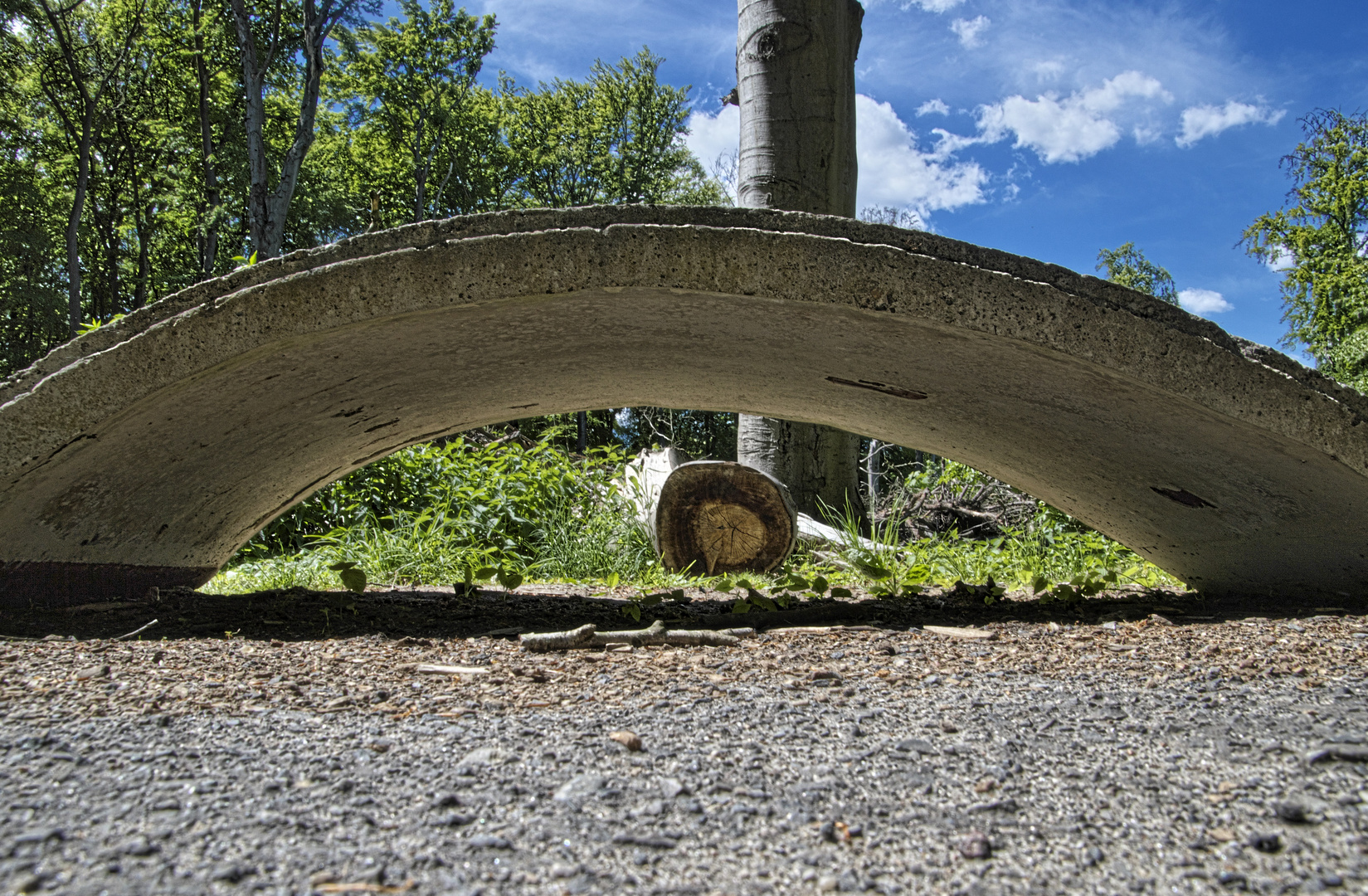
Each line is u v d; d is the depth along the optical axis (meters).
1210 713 1.91
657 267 2.53
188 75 28.14
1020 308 2.57
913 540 7.29
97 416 2.62
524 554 6.17
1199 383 2.63
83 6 25.59
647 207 2.56
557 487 6.74
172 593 3.65
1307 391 2.65
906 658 2.52
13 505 2.73
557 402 3.76
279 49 26.72
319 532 6.24
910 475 9.33
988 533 8.69
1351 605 3.28
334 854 1.22
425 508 6.39
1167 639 2.74
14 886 1.11
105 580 3.33
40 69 26.06
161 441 2.90
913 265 2.55
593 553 5.92
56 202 29.11
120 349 2.58
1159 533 3.77
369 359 2.87
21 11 24.30
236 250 31.30
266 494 3.79
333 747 1.67
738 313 2.71
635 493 6.80
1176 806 1.42
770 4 6.86
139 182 29.36
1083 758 1.64
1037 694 2.09
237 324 2.56
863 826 1.34
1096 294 2.62
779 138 6.87
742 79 7.10
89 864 1.17
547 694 2.09
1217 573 3.79
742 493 6.13
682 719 1.87
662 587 4.91
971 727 1.83
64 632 2.74
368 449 3.83
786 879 1.18
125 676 2.19
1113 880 1.19
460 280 2.54
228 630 2.89
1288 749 1.67
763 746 1.70
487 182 38.78
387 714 1.90
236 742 1.70
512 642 2.77
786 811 1.40
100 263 31.72
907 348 2.82
